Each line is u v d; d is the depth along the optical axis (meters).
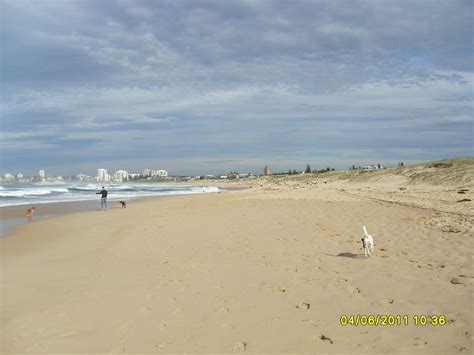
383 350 4.38
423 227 11.99
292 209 19.78
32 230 17.06
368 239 8.78
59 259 10.55
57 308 6.45
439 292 6.05
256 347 4.70
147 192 66.00
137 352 4.75
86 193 57.16
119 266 9.31
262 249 10.20
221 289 7.00
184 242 11.91
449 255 8.38
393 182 44.66
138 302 6.56
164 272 8.45
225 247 10.75
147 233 14.33
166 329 5.39
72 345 5.04
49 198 42.94
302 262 8.59
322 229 12.84
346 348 4.50
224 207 23.91
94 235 15.09
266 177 149.62
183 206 27.80
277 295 6.49
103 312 6.17
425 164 49.44
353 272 7.52
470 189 26.92
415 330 4.81
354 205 20.36
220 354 4.57
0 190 58.97
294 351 4.52
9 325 5.77
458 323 4.88
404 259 8.30
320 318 5.41
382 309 5.56
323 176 88.19
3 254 11.48
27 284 7.96
